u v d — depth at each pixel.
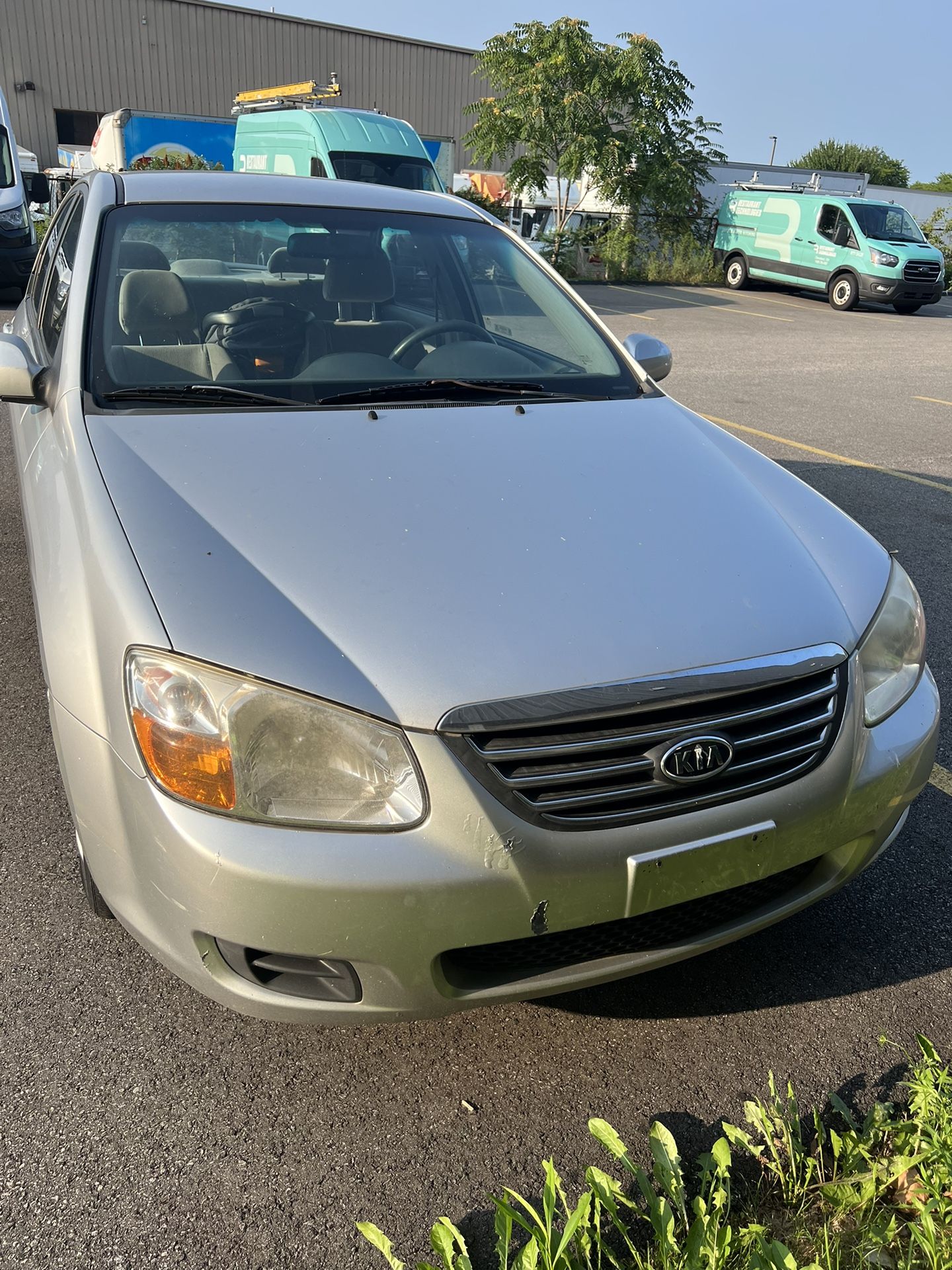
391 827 1.64
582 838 1.71
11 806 2.78
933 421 8.94
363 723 1.66
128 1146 1.83
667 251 22.53
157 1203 1.74
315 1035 2.10
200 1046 2.05
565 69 19.83
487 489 2.21
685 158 21.45
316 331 2.86
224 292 2.84
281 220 3.09
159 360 2.59
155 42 27.62
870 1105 2.01
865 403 9.62
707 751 1.77
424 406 2.62
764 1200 1.81
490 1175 1.83
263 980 1.76
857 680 2.01
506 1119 1.94
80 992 2.17
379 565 1.91
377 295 3.03
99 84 27.44
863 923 2.54
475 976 1.80
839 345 14.05
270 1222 1.72
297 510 2.04
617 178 20.62
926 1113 1.88
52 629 1.93
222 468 2.17
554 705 1.70
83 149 20.61
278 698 1.66
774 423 8.45
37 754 3.03
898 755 2.05
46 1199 1.73
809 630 1.98
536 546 2.04
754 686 1.83
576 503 2.22
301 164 13.79
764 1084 2.05
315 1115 1.92
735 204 21.91
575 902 1.72
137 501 2.01
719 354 12.42
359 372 2.74
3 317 10.42
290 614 1.78
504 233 3.56
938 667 3.96
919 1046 2.15
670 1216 1.64
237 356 2.68
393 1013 1.75
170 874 1.67
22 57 26.41
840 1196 1.76
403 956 1.68
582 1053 2.11
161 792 1.67
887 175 56.97
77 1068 1.99
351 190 3.38
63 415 2.44
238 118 15.55
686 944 1.94
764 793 1.86
